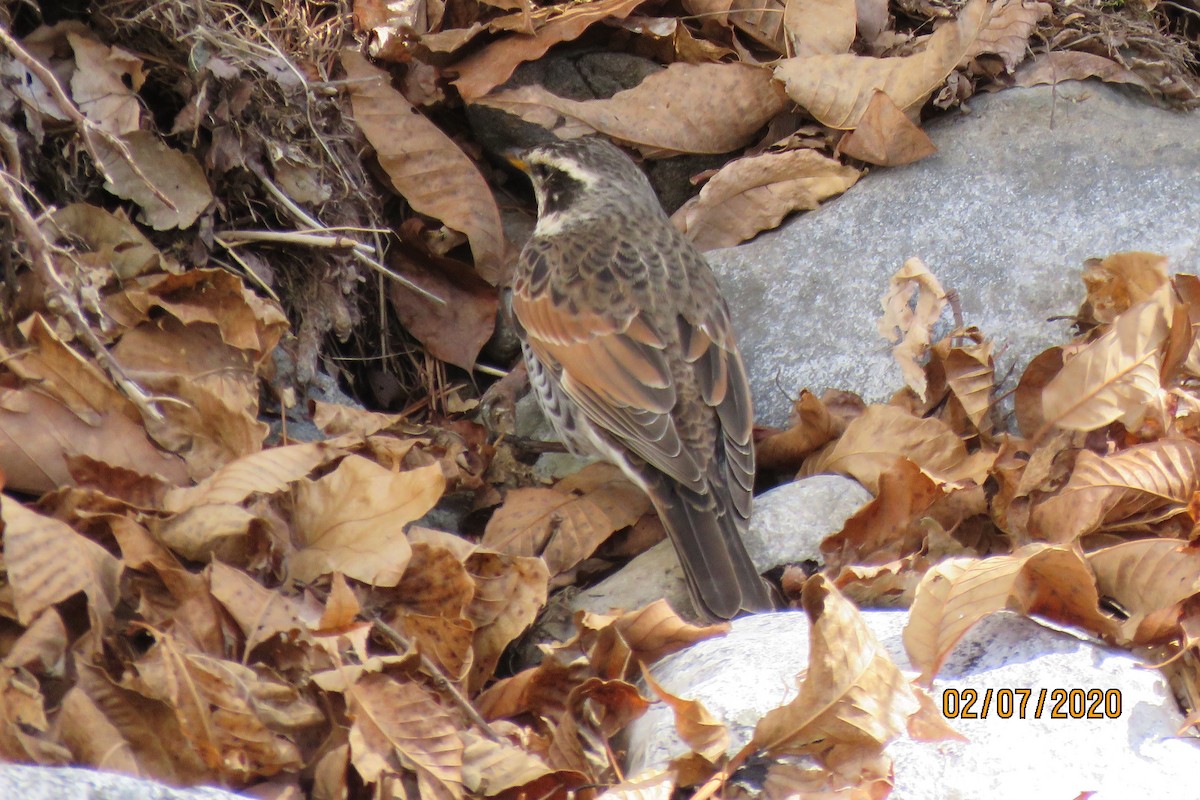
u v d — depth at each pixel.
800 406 9.20
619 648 7.20
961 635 6.45
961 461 8.72
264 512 7.27
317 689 6.44
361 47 10.58
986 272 9.93
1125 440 8.48
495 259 10.42
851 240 10.30
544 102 10.75
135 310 8.15
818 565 8.48
